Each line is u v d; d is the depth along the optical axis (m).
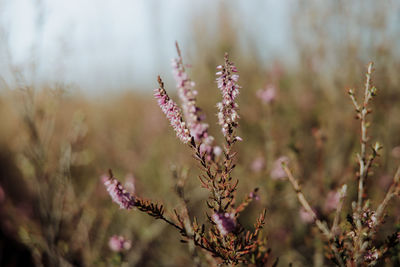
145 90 6.32
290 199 2.75
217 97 3.56
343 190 1.48
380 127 3.04
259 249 1.45
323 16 3.05
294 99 3.83
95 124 4.64
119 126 5.06
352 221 1.37
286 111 3.74
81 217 2.78
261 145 3.48
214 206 1.42
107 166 3.81
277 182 2.64
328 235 1.47
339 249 1.42
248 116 3.64
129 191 1.39
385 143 2.90
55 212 2.59
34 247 2.45
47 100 2.52
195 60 3.98
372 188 2.46
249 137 3.60
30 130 2.47
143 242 3.06
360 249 1.35
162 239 3.38
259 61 4.12
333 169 2.83
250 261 1.53
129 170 3.87
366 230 1.35
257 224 1.36
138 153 4.59
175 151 3.73
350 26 2.83
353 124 2.93
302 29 3.27
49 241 2.53
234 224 1.25
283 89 3.98
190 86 1.29
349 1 2.81
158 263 3.20
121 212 3.12
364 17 2.78
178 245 3.33
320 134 2.52
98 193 3.41
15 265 3.06
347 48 2.87
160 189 3.39
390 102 2.88
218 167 1.41
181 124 1.27
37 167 2.55
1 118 4.21
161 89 1.25
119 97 5.71
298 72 3.88
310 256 2.83
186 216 1.52
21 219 2.88
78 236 2.81
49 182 2.60
